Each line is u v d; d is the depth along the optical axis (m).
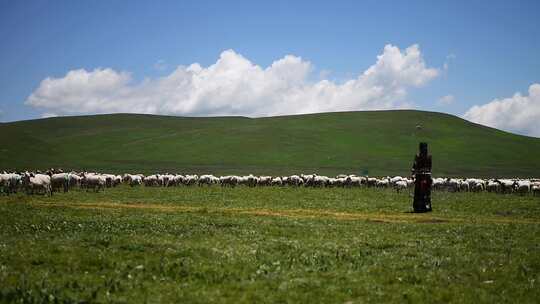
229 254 20.25
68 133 179.88
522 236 27.91
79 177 65.56
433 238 26.66
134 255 19.64
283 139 163.25
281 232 27.48
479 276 18.05
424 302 14.71
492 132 181.62
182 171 128.12
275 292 15.18
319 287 15.87
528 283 17.30
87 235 24.47
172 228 27.80
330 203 48.34
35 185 52.22
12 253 19.06
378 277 17.44
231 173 125.62
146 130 183.75
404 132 171.38
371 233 27.92
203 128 184.25
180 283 15.93
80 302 13.78
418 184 41.81
